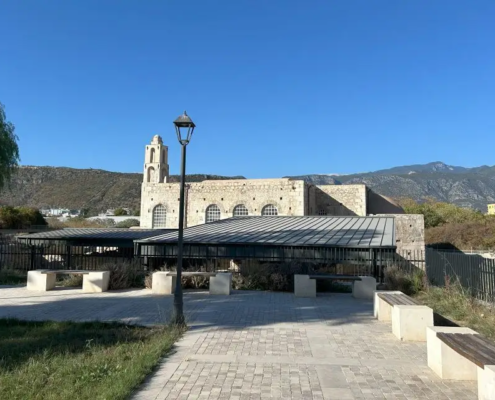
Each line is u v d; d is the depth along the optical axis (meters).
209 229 21.52
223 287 13.28
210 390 5.06
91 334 7.96
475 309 10.29
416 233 32.00
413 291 14.08
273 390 5.07
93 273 13.91
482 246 47.78
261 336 7.83
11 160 23.02
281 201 45.44
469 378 5.49
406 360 6.38
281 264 15.54
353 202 48.25
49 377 5.53
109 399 4.64
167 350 6.77
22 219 49.94
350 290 15.09
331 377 5.56
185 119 8.96
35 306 11.16
